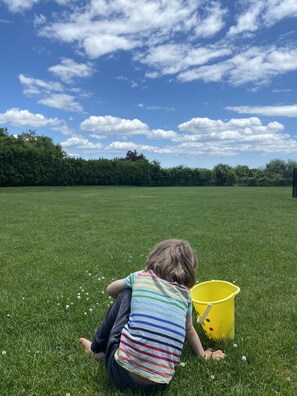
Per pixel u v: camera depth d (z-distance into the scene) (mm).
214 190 39406
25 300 4039
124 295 2479
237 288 3129
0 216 12586
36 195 27266
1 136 60688
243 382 2455
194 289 3209
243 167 69938
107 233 8961
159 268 2434
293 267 5625
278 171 70500
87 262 5914
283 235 8664
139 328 2193
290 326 3396
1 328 3307
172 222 11094
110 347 2311
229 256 6375
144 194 29266
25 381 2453
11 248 7062
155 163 61406
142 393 2271
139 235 8680
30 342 3018
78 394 2334
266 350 2891
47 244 7488
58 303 3902
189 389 2348
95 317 3525
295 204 18297
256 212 14234
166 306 2285
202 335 3111
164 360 2186
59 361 2721
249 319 3566
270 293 4379
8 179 44406
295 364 2713
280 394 2322
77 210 14969
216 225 10445
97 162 53281
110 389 2361
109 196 26031
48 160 47875
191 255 2510
